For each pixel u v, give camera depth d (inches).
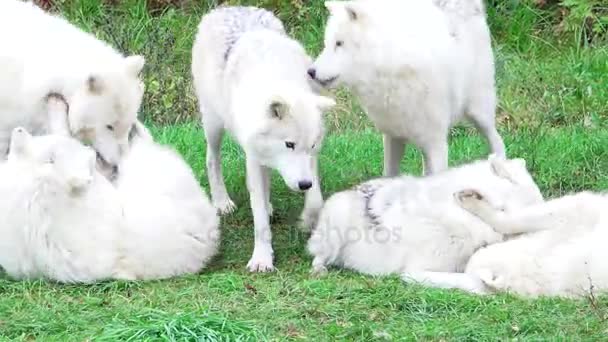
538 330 371.9
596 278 396.8
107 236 428.1
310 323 381.1
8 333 377.1
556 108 685.9
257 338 362.0
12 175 432.5
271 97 432.8
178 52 740.7
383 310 393.4
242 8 512.4
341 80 478.9
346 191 455.2
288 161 438.6
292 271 447.5
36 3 789.2
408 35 474.6
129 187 447.2
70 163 427.8
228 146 607.5
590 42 791.1
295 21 796.0
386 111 488.1
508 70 735.1
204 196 470.3
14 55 476.1
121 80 470.0
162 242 434.3
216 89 488.7
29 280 430.9
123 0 799.7
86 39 490.6
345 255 447.5
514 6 804.0
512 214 426.6
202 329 361.1
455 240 430.3
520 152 591.2
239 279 426.9
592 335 364.5
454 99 495.5
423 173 517.3
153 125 674.2
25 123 478.0
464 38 499.2
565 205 421.7
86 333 373.1
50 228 425.1
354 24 474.0
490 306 391.2
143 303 404.8
